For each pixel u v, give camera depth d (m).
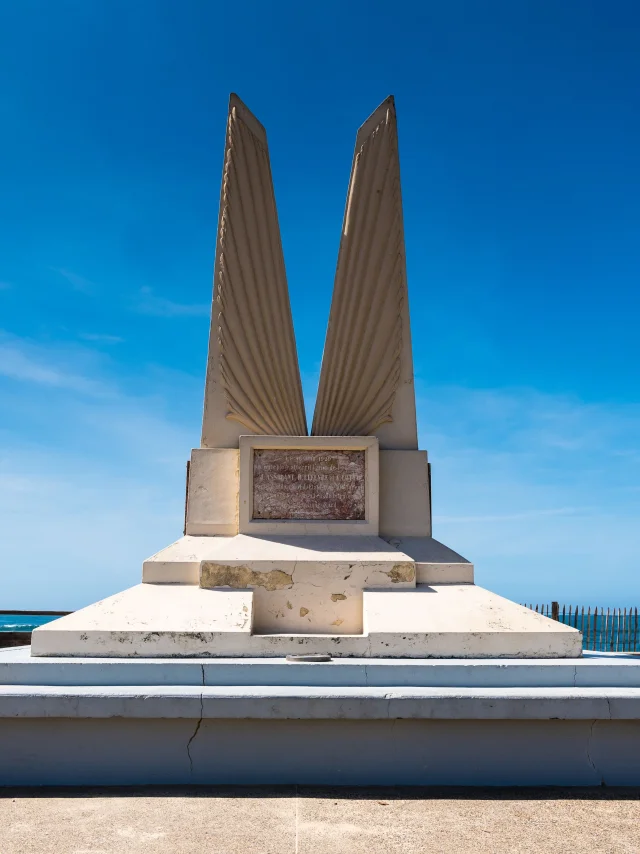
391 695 4.08
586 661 4.53
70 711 4.02
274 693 4.07
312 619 5.21
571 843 3.27
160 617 4.80
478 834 3.36
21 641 8.38
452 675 4.32
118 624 4.70
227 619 4.82
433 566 5.48
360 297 6.30
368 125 6.56
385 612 4.95
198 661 4.36
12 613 9.27
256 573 5.27
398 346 6.25
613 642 11.53
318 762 4.08
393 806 3.71
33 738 4.08
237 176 6.40
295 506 5.72
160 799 3.78
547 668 4.36
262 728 4.11
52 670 4.28
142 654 4.60
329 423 6.15
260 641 4.67
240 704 4.04
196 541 5.69
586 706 4.12
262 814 3.57
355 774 4.08
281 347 6.34
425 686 4.28
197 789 3.94
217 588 5.21
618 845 3.26
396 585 5.29
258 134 6.64
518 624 4.83
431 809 3.68
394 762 4.09
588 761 4.14
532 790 4.01
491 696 4.11
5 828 3.38
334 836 3.30
